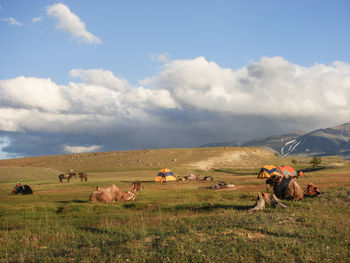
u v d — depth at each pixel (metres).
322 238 9.09
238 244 8.41
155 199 25.42
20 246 10.77
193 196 26.61
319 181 34.38
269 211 14.89
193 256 7.57
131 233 11.38
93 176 83.44
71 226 15.16
